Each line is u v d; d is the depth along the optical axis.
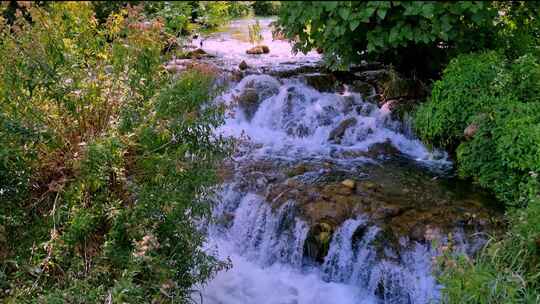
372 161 4.59
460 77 4.11
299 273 3.66
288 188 4.03
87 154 2.45
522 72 3.98
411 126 4.90
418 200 3.77
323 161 4.59
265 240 3.85
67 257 2.50
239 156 4.71
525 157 3.42
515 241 2.78
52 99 2.67
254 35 7.75
